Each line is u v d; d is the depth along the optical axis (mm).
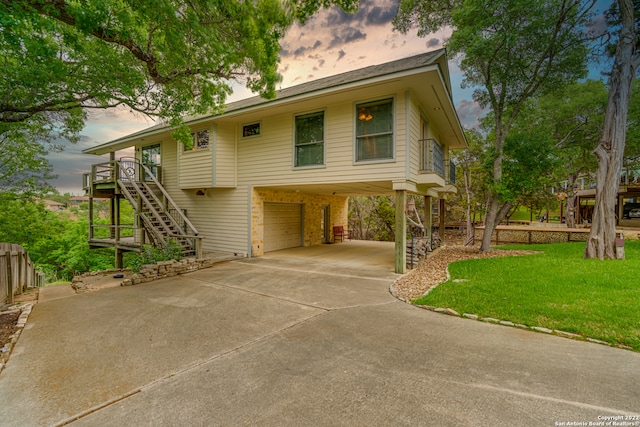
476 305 4824
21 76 5570
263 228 11289
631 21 8312
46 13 4305
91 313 4797
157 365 3113
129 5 4801
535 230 14727
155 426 2178
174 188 13156
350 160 8469
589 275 6316
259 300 5477
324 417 2256
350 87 7512
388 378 2811
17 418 2283
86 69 6562
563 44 10258
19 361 3209
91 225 12992
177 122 7980
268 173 10188
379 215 22719
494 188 10852
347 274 7746
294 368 3021
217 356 3307
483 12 9500
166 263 7480
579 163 19375
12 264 5809
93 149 15797
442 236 14281
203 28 5410
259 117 10273
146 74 7098
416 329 4047
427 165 8812
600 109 16141
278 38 6652
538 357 3199
